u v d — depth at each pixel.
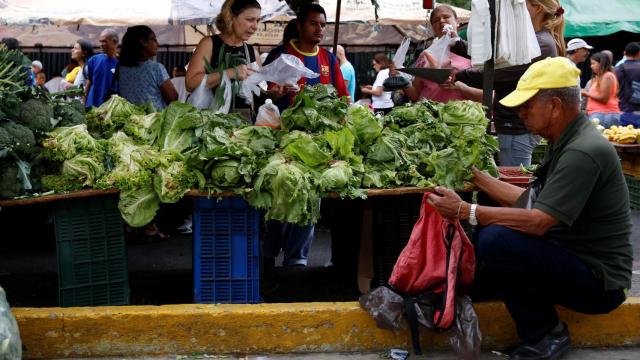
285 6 7.79
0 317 3.06
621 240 3.44
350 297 4.71
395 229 4.21
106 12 9.98
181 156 3.86
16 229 6.48
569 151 3.30
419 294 3.66
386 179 3.96
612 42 14.06
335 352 3.76
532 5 5.00
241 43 5.05
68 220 3.85
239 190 3.77
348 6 10.39
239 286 4.00
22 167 3.68
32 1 10.09
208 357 3.67
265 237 5.34
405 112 4.44
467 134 4.14
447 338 3.79
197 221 3.93
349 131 3.96
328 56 5.55
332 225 5.02
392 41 13.57
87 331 3.62
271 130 4.16
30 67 4.35
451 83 5.02
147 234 6.72
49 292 4.88
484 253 3.49
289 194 3.72
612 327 3.87
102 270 3.94
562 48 5.21
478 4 4.52
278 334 3.73
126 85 6.32
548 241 3.44
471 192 4.23
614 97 9.95
